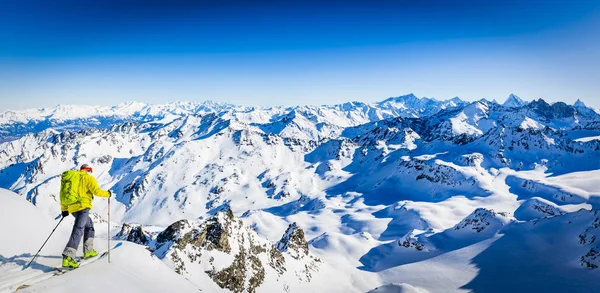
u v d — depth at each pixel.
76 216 8.45
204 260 32.16
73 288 7.09
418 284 67.06
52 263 8.42
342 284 58.50
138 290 8.22
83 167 9.03
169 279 9.93
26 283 6.93
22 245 8.70
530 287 59.00
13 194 10.26
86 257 8.74
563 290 55.62
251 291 36.00
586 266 60.50
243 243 40.25
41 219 10.30
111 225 103.44
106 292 7.46
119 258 9.20
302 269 53.47
